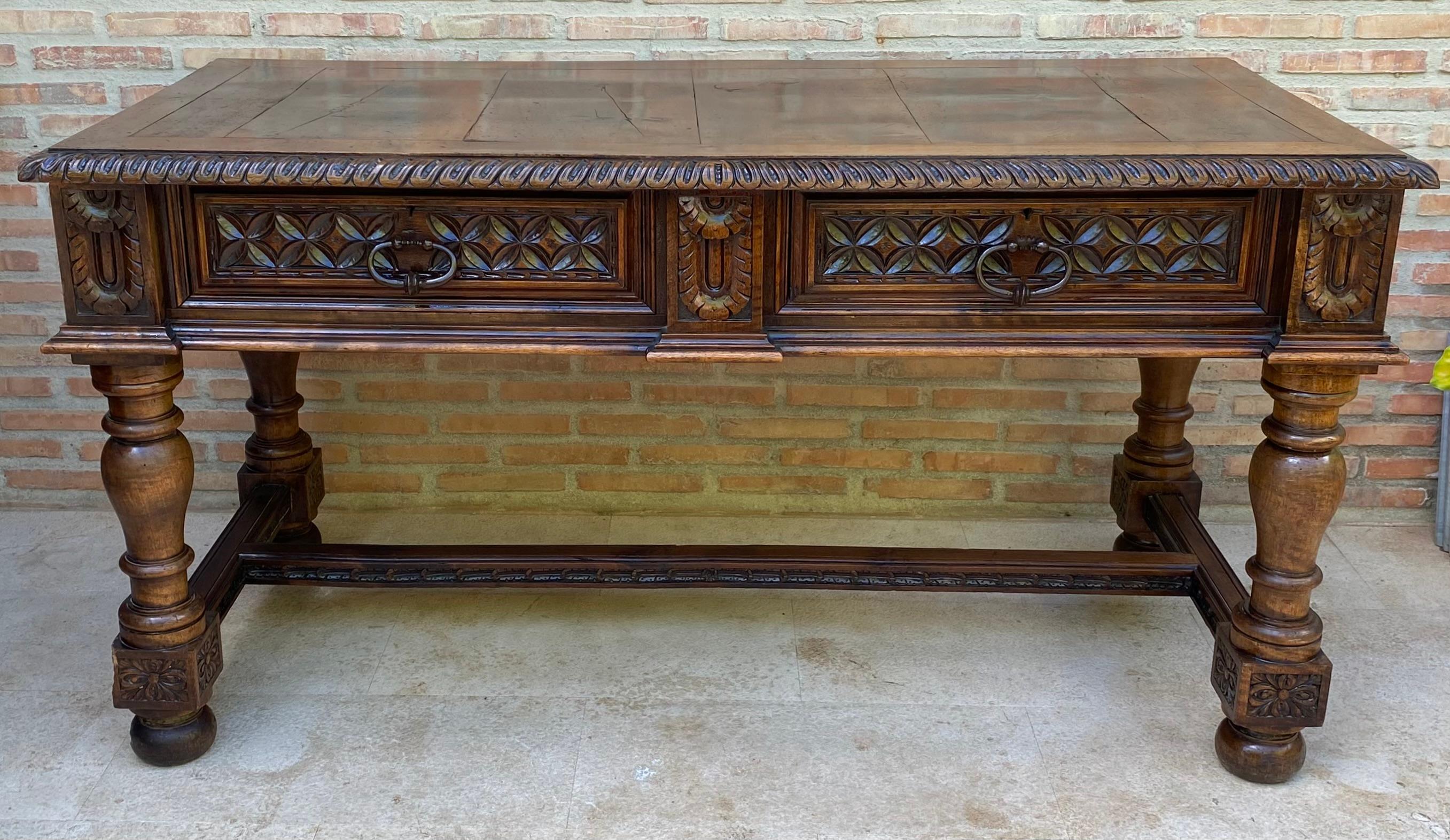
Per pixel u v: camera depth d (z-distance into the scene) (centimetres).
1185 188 169
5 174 260
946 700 220
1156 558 224
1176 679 227
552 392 276
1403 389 273
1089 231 175
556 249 177
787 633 241
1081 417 277
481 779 198
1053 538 278
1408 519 283
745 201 171
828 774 200
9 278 268
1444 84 252
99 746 205
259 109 194
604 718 214
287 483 250
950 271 177
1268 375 185
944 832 187
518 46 253
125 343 176
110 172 166
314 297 179
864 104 201
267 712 214
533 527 280
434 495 285
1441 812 192
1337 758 204
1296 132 179
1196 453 280
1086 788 197
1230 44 252
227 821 188
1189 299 178
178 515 191
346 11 251
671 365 273
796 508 286
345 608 248
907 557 227
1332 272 173
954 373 273
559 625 243
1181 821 190
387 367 274
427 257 177
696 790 196
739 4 251
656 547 230
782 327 180
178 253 176
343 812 190
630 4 251
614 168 166
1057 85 216
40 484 285
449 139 175
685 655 233
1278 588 190
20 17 250
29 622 241
